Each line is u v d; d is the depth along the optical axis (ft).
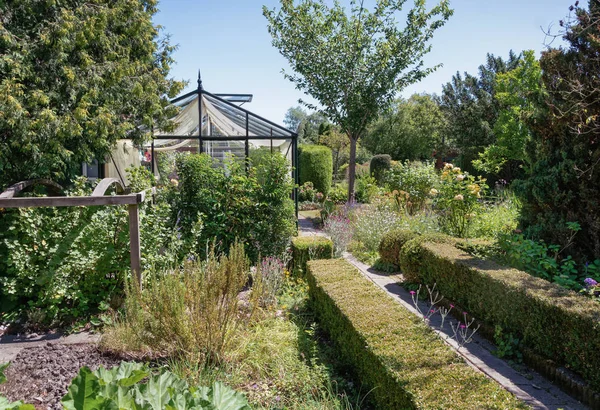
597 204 14.24
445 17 39.06
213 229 22.03
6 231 16.25
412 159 83.56
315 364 12.20
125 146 27.84
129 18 23.44
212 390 5.35
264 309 16.57
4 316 16.08
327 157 56.18
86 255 16.89
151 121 25.34
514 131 48.78
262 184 24.72
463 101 71.61
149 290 13.75
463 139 63.93
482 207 24.18
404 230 22.11
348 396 10.85
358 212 32.89
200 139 31.42
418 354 9.68
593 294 12.23
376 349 10.02
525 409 7.25
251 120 31.96
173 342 12.50
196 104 31.14
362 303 13.33
